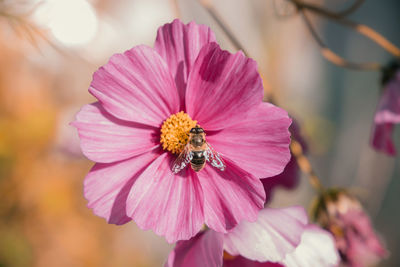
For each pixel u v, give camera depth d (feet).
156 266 2.06
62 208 1.80
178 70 0.78
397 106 0.99
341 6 2.42
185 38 0.78
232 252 0.81
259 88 0.75
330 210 0.93
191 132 0.77
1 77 1.69
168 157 0.78
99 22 1.61
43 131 1.70
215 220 0.75
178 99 0.78
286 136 0.74
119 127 0.77
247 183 0.75
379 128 1.00
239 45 0.93
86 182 0.75
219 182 0.76
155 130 0.78
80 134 0.74
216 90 0.77
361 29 1.00
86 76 1.76
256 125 0.75
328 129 2.00
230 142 0.76
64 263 1.84
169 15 2.06
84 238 1.89
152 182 0.76
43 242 1.78
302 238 0.86
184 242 0.80
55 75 1.74
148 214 0.74
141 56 0.75
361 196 0.96
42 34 0.99
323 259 0.85
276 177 0.90
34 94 1.75
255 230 0.82
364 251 0.92
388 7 2.51
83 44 1.44
